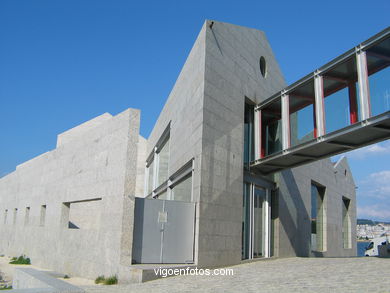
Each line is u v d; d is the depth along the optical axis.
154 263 11.65
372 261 12.50
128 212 11.21
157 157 26.05
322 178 26.80
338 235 30.34
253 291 7.64
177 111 18.06
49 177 18.39
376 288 7.03
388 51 10.78
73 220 24.84
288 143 13.99
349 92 12.19
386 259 13.28
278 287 7.90
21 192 23.20
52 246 16.25
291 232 19.12
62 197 16.22
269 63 18.58
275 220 17.52
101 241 12.12
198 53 14.15
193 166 13.38
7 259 21.59
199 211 12.16
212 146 13.09
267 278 9.41
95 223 23.78
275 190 17.81
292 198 19.78
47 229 17.31
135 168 11.65
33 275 10.56
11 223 24.42
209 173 12.76
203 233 12.14
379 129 10.91
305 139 13.67
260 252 16.19
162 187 22.00
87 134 14.82
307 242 21.88
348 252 33.16
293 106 14.73
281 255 17.41
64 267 14.48
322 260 14.85
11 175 26.12
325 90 13.37
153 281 9.95
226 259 12.98
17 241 22.02
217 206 12.93
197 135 13.13
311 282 8.29
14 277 12.85
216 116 13.49
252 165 15.84
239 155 14.55
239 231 13.90
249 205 15.51
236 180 14.15
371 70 11.55
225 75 14.27
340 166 32.94
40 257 17.58
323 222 27.33
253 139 16.42
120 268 10.73
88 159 14.35
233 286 8.45
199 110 13.16
